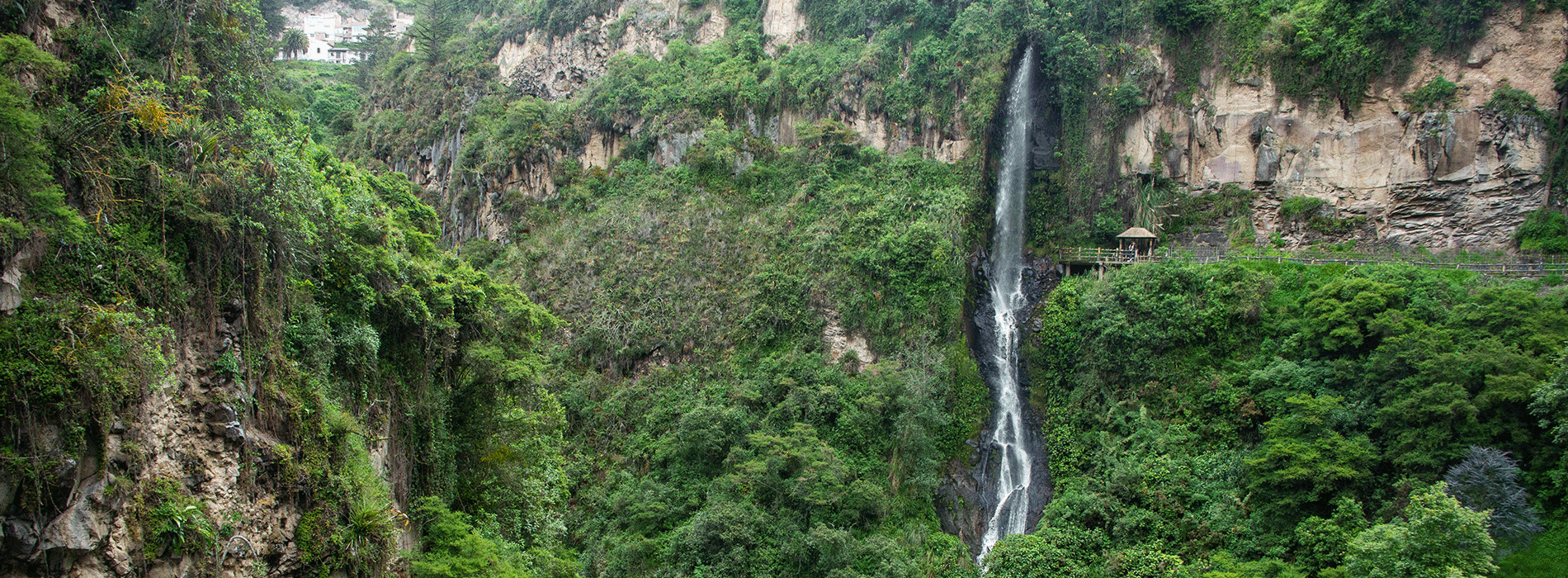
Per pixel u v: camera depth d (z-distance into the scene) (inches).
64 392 641.0
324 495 880.3
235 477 777.6
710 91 2610.7
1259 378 1754.4
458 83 3169.3
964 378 2028.8
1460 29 2086.6
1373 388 1588.3
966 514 1894.7
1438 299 1690.5
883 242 2116.1
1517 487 1349.7
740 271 2252.7
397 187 1899.6
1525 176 2005.4
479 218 2810.0
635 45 2982.3
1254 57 2294.5
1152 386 1877.5
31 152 655.8
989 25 2379.4
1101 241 2333.9
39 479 622.5
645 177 2564.0
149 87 786.8
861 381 1979.6
